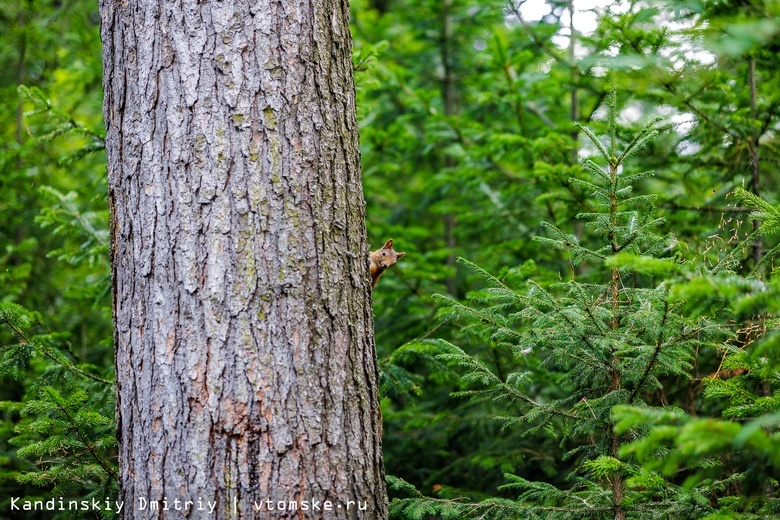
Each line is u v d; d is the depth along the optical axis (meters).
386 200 12.74
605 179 4.51
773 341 2.77
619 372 4.34
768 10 3.47
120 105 3.81
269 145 3.63
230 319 3.51
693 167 6.68
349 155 3.91
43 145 10.38
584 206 6.60
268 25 3.71
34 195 9.48
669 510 4.00
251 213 3.57
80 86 10.24
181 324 3.55
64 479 4.74
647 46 5.71
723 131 6.22
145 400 3.61
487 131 8.65
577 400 4.59
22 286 8.36
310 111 3.75
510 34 10.56
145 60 3.73
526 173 8.05
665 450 4.01
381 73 9.36
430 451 7.69
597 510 4.27
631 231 4.32
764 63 5.50
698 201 6.61
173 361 3.54
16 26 10.88
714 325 3.96
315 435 3.54
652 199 4.62
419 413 7.46
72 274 10.34
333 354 3.66
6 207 9.07
